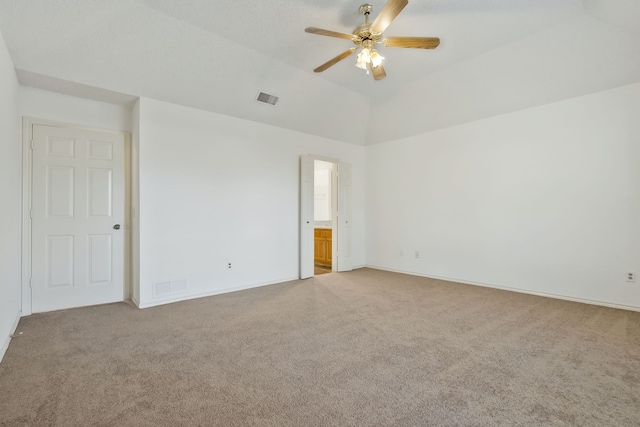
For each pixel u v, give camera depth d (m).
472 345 2.43
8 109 2.55
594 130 3.53
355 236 5.92
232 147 4.22
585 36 3.02
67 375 1.96
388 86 4.35
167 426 1.49
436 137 4.98
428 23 2.90
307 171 5.02
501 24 2.94
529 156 4.00
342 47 3.33
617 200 3.40
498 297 3.85
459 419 1.54
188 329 2.78
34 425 1.49
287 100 4.26
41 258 3.25
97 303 3.57
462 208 4.67
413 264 5.30
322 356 2.24
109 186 3.66
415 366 2.09
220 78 3.58
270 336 2.62
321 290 4.22
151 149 3.54
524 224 4.05
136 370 2.03
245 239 4.34
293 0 2.59
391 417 1.56
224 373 2.00
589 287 3.57
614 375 1.97
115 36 2.83
